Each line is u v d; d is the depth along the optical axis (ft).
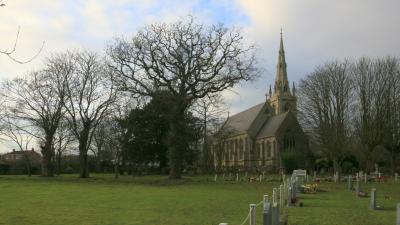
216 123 275.18
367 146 251.60
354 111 254.06
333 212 76.54
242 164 412.77
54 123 226.38
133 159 273.13
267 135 387.55
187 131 205.67
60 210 76.59
